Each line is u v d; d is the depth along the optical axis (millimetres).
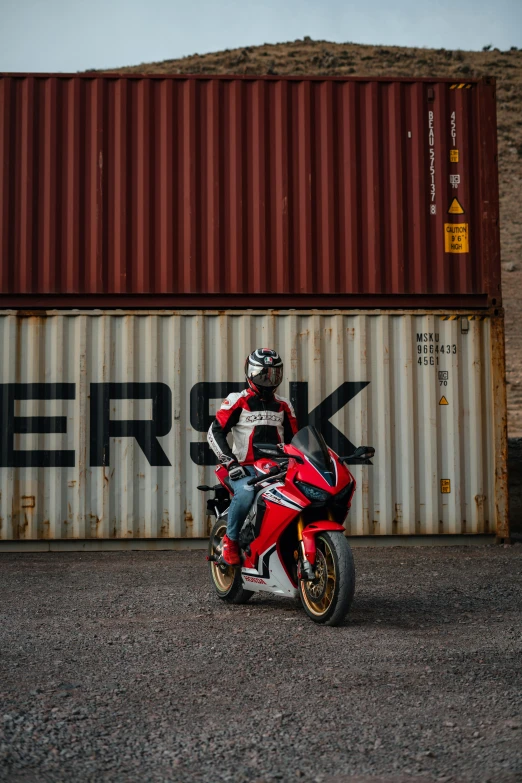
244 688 4266
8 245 9633
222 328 9672
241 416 6383
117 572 8125
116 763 3309
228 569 6633
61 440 9531
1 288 9617
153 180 9766
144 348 9633
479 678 4430
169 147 9773
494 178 10016
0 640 5320
